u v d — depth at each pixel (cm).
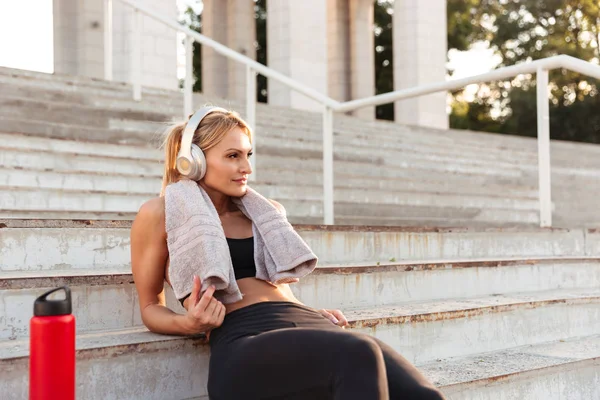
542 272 389
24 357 190
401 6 1457
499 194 744
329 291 296
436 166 839
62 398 153
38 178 420
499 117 2853
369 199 576
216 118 227
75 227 270
